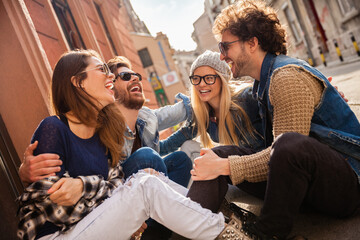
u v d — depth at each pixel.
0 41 2.56
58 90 1.44
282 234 1.18
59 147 1.30
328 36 12.41
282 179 1.12
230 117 2.01
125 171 1.71
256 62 1.55
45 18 3.46
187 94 2.58
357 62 7.89
